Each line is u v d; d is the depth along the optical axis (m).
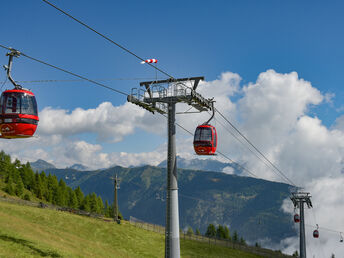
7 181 143.62
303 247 76.62
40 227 51.19
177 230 27.41
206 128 30.56
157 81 29.66
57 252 35.22
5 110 21.39
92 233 60.25
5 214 53.09
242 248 89.75
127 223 84.62
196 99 28.75
